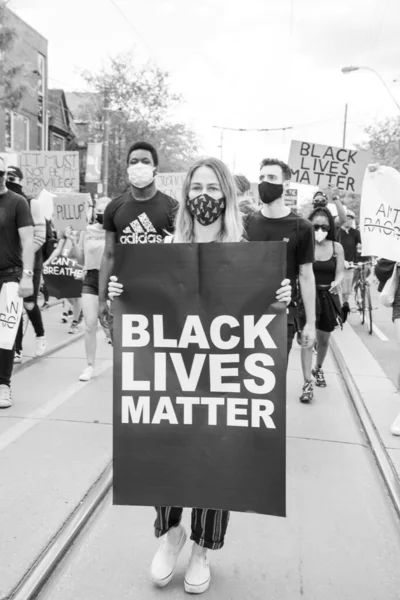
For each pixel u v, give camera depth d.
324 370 6.44
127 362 2.44
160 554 2.64
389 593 2.60
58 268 7.43
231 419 2.38
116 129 32.66
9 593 2.51
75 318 8.16
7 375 4.91
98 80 32.25
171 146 36.12
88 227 5.75
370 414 4.89
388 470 3.81
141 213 3.90
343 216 8.02
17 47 25.19
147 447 2.44
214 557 2.85
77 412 4.80
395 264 4.60
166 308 2.39
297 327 4.05
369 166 4.94
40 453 3.96
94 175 25.02
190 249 2.37
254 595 2.56
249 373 2.37
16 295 4.82
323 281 5.39
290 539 3.02
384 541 3.02
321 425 4.70
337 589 2.62
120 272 2.42
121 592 2.57
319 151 8.12
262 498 2.37
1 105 14.97
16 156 10.06
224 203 2.55
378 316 11.28
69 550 2.88
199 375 2.39
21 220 4.75
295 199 13.47
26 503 3.28
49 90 34.03
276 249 2.32
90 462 3.82
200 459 2.41
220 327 2.37
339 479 3.72
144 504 2.44
